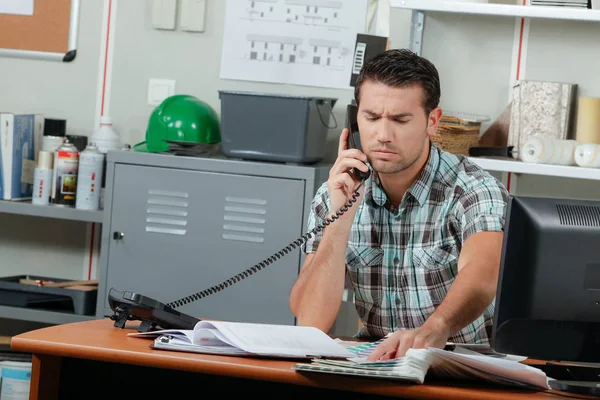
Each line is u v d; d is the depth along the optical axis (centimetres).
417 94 258
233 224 380
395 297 283
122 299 231
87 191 410
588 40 391
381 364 192
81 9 446
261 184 377
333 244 278
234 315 380
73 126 449
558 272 202
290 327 232
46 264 456
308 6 420
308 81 421
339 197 278
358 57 408
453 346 230
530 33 397
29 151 429
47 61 451
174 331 219
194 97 421
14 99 455
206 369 196
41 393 215
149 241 390
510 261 204
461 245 275
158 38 438
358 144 281
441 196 277
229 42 429
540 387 198
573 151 362
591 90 391
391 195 280
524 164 359
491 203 264
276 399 225
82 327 235
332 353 211
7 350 405
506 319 205
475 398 184
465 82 405
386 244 282
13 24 453
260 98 380
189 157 385
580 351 203
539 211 204
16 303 412
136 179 390
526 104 381
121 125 443
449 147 367
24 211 412
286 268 374
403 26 411
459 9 366
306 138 380
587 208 204
